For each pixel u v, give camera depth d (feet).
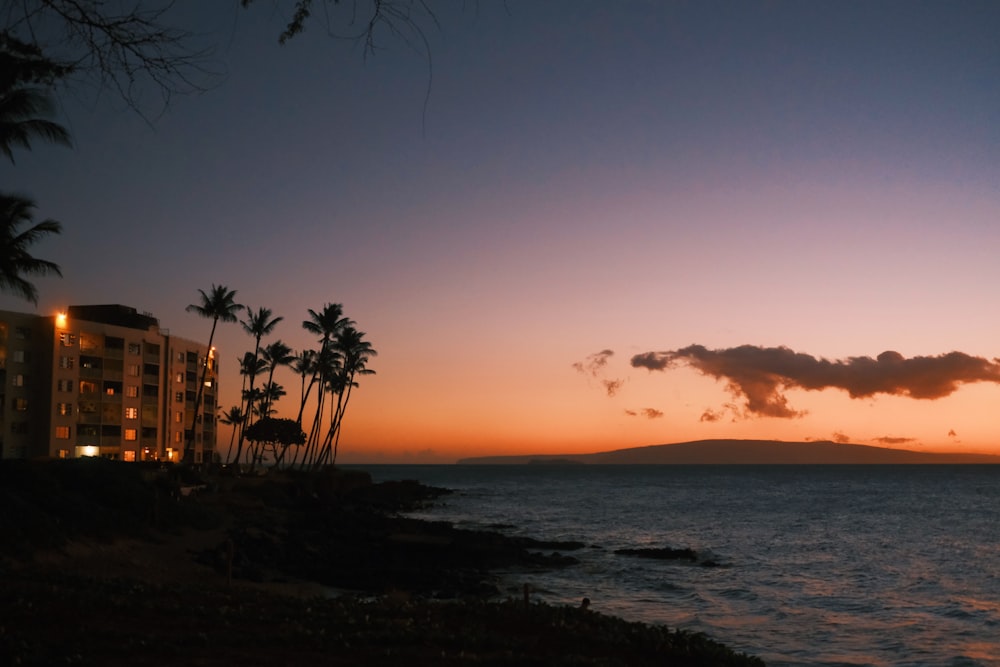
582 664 45.11
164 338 313.53
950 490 555.28
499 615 62.03
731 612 116.88
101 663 37.63
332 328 334.85
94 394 281.54
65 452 269.44
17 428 261.44
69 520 114.73
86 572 93.66
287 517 210.38
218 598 60.59
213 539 139.03
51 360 267.59
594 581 142.82
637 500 436.35
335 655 42.70
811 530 255.29
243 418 377.50
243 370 376.27
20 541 96.32
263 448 372.79
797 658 89.81
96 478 145.59
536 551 184.44
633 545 208.74
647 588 137.08
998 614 115.85
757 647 95.25
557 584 138.51
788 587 140.05
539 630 57.93
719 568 162.20
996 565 171.22
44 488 123.24
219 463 352.08
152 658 39.42
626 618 111.65
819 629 105.40
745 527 266.36
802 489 582.76
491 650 47.70
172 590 63.05
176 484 179.22
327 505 278.05
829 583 145.28
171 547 124.88
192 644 42.80
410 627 51.96
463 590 123.85
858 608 120.57
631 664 51.47
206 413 355.15
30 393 265.54
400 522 228.84
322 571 128.77
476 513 329.93
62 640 41.14
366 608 60.90
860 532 248.52
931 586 142.72
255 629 48.39
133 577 95.96
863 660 88.99
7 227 142.10
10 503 106.52
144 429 298.97
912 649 94.27
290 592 106.32
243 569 116.67
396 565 143.13
